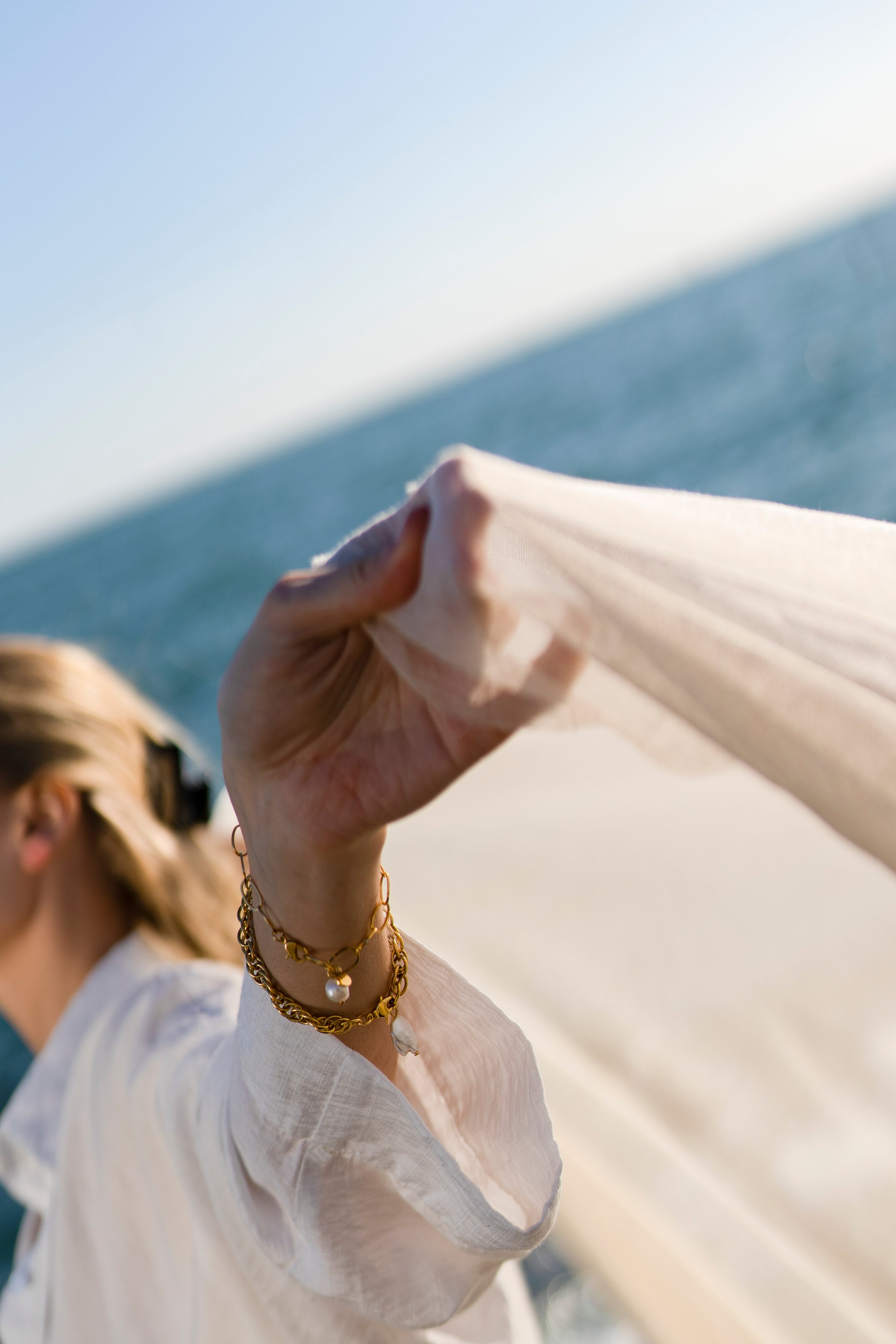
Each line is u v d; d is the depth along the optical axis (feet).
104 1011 4.14
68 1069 4.20
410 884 5.38
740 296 230.89
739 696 2.07
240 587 104.12
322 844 2.37
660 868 4.90
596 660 2.04
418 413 251.80
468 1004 2.79
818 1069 4.95
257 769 2.36
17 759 4.54
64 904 4.44
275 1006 2.66
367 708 2.31
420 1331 3.24
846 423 85.25
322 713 2.29
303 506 153.28
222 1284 3.18
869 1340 4.94
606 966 5.03
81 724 4.78
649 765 4.63
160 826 4.90
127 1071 3.84
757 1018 4.88
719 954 4.91
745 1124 5.16
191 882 4.75
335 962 2.61
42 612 121.29
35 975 4.47
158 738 5.13
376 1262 2.75
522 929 5.26
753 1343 5.27
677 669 2.05
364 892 2.58
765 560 2.22
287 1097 2.67
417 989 2.79
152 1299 3.79
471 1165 2.81
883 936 4.69
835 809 2.10
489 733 2.25
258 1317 3.14
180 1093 3.46
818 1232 5.02
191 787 5.13
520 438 139.33
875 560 2.25
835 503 66.90
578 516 2.07
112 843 4.57
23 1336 4.42
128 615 102.73
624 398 143.13
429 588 1.98
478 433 155.63
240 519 160.04
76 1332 3.91
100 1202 3.89
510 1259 2.65
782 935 4.78
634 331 252.21
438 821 5.14
